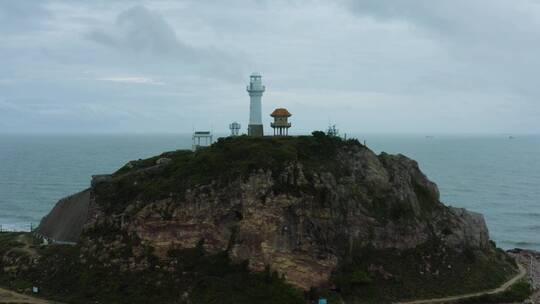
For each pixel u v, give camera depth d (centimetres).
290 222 8300
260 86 11581
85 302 8062
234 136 10238
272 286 7844
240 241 8256
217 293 7844
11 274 9144
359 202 9138
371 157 9981
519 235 15938
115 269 8450
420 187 10594
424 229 9625
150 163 10375
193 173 9056
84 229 9444
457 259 9588
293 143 9400
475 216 11050
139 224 8694
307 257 8175
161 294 8000
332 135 10119
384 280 8631
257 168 8606
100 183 9925
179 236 8506
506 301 8794
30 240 10744
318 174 8831
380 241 9088
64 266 8881
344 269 8406
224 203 8544
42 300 8231
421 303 8312
